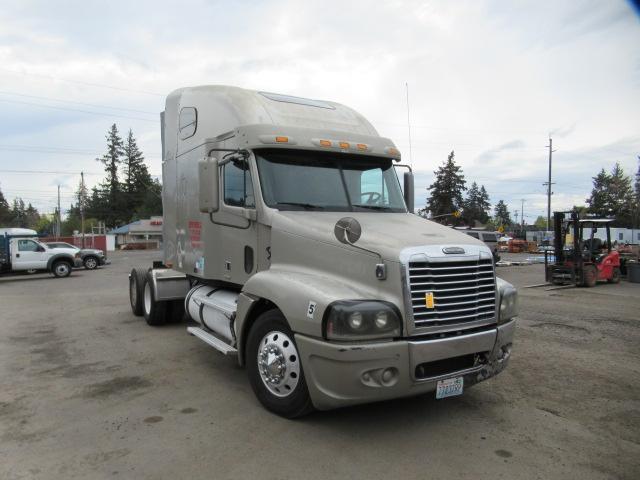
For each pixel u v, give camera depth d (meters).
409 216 5.57
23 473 3.55
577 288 16.47
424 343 3.92
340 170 5.68
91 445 4.00
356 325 3.78
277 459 3.76
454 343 4.09
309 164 5.54
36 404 4.96
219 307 5.86
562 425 4.48
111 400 5.07
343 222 4.31
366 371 3.79
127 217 87.44
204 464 3.68
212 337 5.93
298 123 5.89
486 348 4.35
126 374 6.00
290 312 4.21
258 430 4.28
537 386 5.59
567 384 5.67
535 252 51.06
